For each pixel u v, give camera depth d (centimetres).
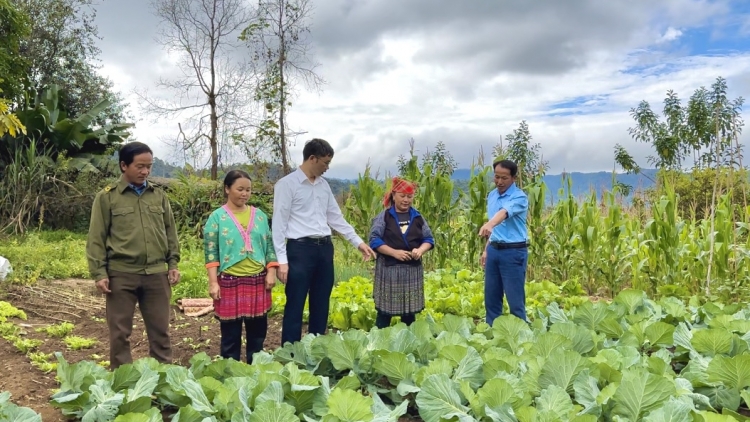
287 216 450
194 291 779
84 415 293
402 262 489
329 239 468
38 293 753
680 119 1523
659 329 405
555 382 313
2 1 1544
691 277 788
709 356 368
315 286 467
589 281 861
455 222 1015
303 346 383
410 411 334
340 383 319
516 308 534
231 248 424
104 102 1652
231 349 432
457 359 344
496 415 271
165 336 423
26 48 2242
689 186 1330
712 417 252
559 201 874
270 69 1605
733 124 772
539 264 905
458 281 854
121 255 400
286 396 301
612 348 372
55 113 1631
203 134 1670
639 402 276
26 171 1319
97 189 1475
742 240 829
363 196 1015
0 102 893
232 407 287
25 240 1143
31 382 421
